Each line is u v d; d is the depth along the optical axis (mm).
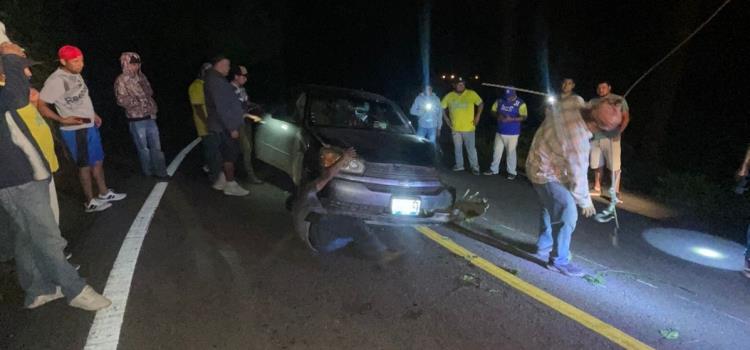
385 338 3447
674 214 7551
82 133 5430
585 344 3598
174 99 19312
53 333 3209
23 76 3244
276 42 28969
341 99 6605
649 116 12359
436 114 9656
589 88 16391
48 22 8125
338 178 4934
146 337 3232
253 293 3920
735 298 4590
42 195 3309
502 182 8945
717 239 6391
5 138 3137
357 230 5398
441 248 5250
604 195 8422
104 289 3805
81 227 5086
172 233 5074
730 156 12000
